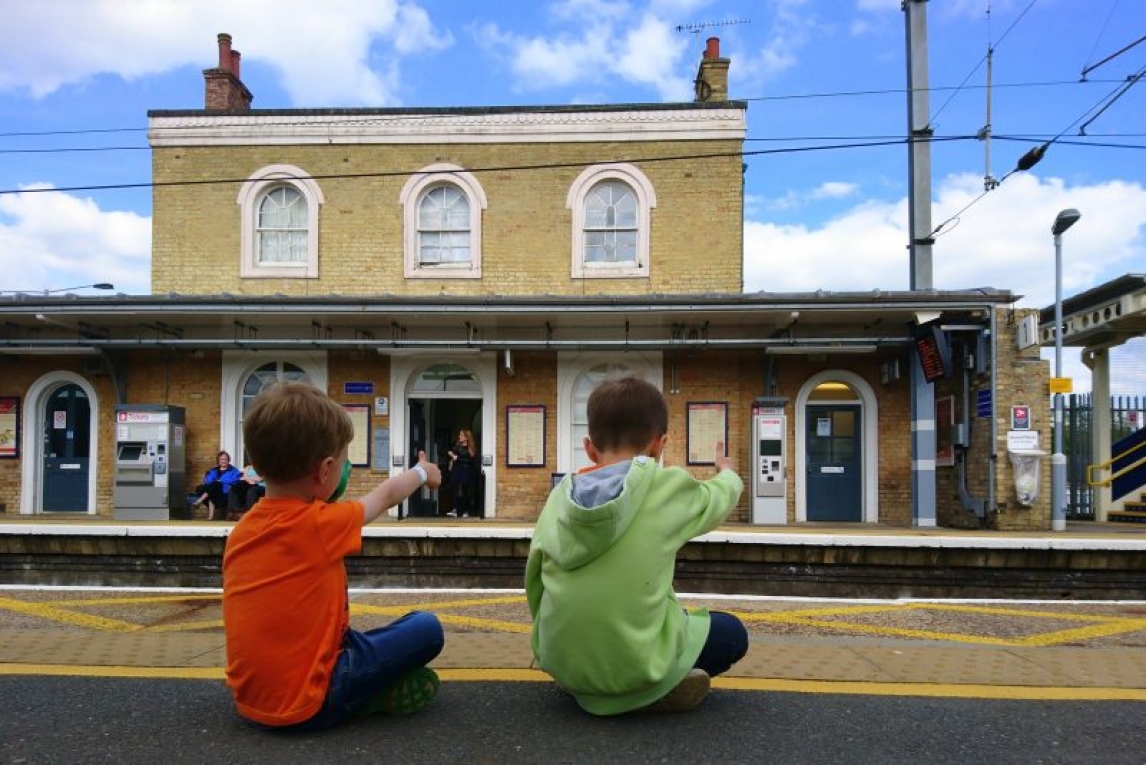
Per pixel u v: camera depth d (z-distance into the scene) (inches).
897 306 478.0
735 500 116.6
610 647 108.3
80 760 102.1
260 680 105.5
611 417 112.9
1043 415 466.9
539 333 541.3
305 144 577.0
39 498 551.5
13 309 495.5
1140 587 308.7
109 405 552.7
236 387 550.3
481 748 106.9
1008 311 472.1
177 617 224.2
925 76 573.3
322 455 105.3
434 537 332.8
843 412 541.6
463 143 575.2
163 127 579.2
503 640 178.2
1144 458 580.4
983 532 438.9
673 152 569.9
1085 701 132.0
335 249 575.2
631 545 107.2
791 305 482.6
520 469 540.7
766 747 108.7
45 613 230.7
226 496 518.9
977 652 167.5
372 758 102.9
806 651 167.9
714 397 537.3
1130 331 579.5
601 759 103.7
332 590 107.5
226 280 575.8
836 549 318.3
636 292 565.9
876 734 114.6
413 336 542.6
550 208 571.5
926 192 568.1
